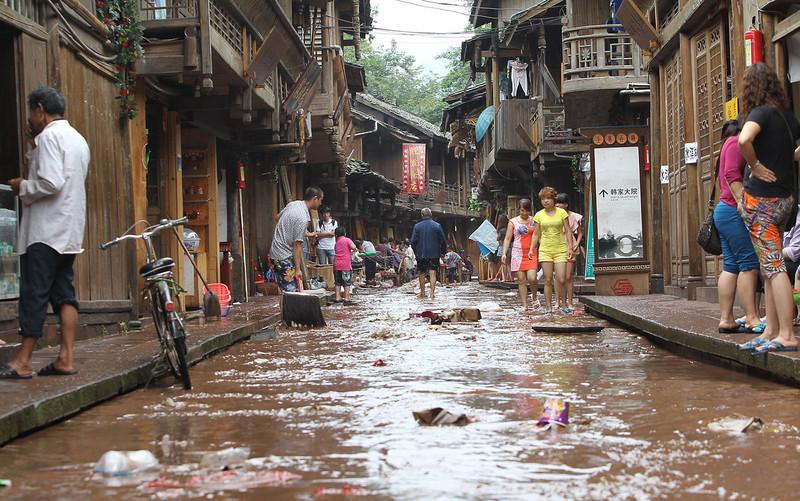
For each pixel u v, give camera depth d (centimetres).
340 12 3256
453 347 869
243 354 857
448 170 6056
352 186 3775
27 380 576
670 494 329
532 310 1428
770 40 959
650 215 1642
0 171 827
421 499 328
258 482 356
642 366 710
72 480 369
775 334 638
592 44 2038
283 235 1434
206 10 1167
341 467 381
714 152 1241
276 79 1806
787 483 342
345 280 1925
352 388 612
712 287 1249
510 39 2816
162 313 640
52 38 851
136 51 1034
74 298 620
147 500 334
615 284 1547
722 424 450
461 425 471
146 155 1208
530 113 2858
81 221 618
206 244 1541
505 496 330
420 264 2062
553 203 1331
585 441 425
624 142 1565
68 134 618
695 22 1305
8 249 786
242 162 1912
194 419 507
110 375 597
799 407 505
